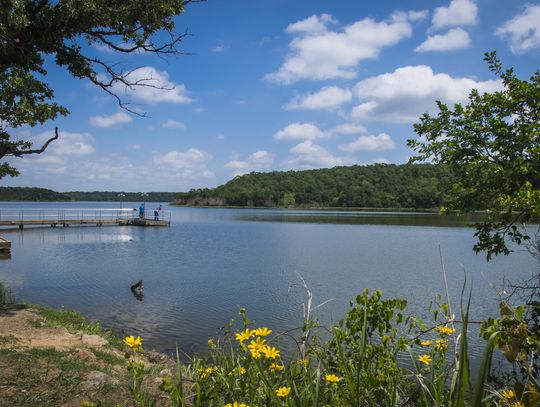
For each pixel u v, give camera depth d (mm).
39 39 10188
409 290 16578
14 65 9992
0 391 4379
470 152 6375
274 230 50312
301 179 182625
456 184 6453
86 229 44188
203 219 78125
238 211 130125
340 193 158375
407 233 46344
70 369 5117
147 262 23406
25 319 8422
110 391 4629
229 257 26219
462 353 1721
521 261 24516
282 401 2652
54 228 44156
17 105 8969
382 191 150625
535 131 5590
